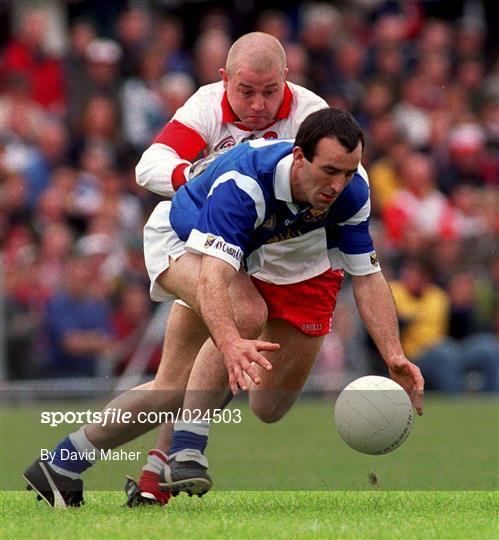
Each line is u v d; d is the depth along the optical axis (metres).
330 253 18.05
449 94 56.81
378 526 14.69
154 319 39.97
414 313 42.41
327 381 40.44
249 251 17.25
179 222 17.05
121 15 55.16
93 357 38.91
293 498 18.23
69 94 48.16
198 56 52.97
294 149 15.84
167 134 19.89
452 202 50.88
